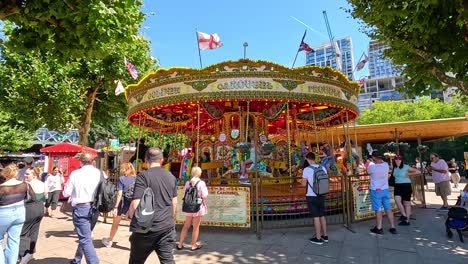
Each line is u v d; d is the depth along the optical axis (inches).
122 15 233.0
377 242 235.1
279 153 427.5
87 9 204.8
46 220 341.1
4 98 538.0
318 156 381.4
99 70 553.9
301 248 221.8
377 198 261.7
